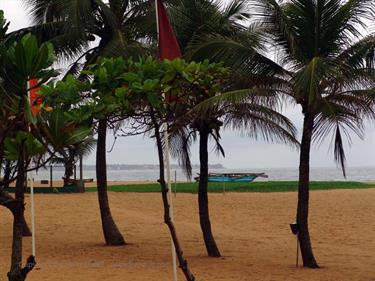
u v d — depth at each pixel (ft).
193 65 17.40
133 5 54.08
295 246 60.80
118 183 211.20
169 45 25.08
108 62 15.85
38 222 77.30
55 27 52.47
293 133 43.70
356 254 55.67
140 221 80.28
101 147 57.93
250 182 164.66
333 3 41.75
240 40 43.62
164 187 22.26
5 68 12.84
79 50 52.90
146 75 16.67
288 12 42.75
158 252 53.67
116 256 50.70
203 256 52.13
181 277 40.22
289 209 98.32
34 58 12.77
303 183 45.91
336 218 87.61
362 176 400.26
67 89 14.47
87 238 63.41
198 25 47.52
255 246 60.39
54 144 14.03
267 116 42.06
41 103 14.44
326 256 54.03
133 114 18.08
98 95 15.67
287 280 40.47
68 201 104.78
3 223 74.84
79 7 45.65
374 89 38.52
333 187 151.94
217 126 47.32
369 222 83.41
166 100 18.53
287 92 42.73
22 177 14.94
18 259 15.20
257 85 42.45
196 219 87.66
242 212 95.30
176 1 48.85
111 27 51.72
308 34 42.63
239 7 48.26
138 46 48.96
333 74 37.73
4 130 14.03
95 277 39.75
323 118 43.29
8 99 13.98
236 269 44.98
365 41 40.40
